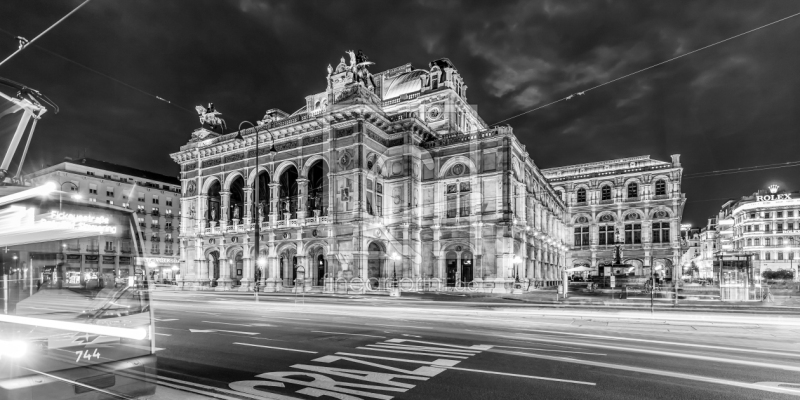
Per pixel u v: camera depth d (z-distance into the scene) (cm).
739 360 1106
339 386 873
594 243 8850
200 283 5744
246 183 5569
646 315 2255
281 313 2406
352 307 2770
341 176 4838
